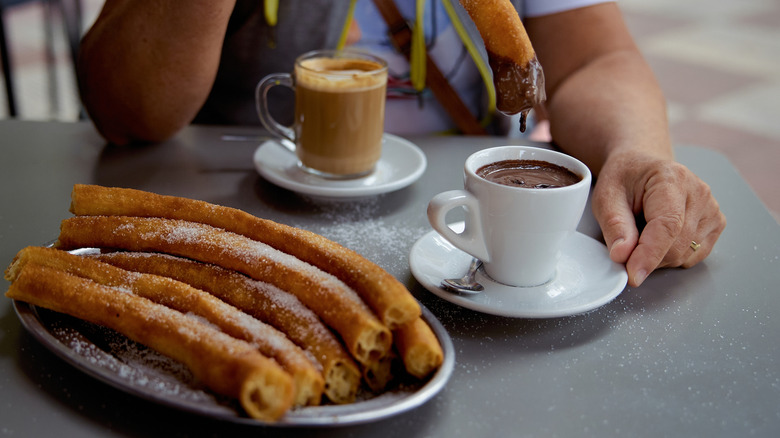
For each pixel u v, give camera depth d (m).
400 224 0.85
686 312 0.69
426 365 0.53
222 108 1.35
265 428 0.50
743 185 1.01
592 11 1.23
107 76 1.00
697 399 0.56
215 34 1.01
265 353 0.51
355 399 0.53
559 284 0.70
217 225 0.67
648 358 0.61
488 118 1.37
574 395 0.56
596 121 1.04
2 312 0.62
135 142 1.07
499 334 0.63
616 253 0.72
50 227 0.79
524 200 0.64
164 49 0.97
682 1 5.08
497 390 0.56
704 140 2.91
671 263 0.76
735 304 0.71
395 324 0.54
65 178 0.92
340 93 0.91
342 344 0.54
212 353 0.49
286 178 0.95
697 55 3.95
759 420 0.54
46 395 0.52
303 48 1.28
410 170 0.99
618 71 1.16
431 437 0.50
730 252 0.82
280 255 0.61
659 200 0.76
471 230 0.69
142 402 0.52
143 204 0.69
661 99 1.12
